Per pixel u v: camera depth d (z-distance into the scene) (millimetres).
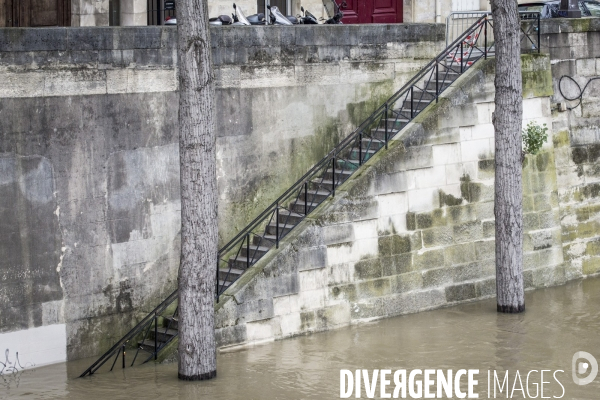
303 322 16969
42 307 15680
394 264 18000
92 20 20766
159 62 16688
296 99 18422
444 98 18531
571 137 21047
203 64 14070
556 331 16906
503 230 17844
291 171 18500
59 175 15742
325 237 17172
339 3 24516
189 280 14523
